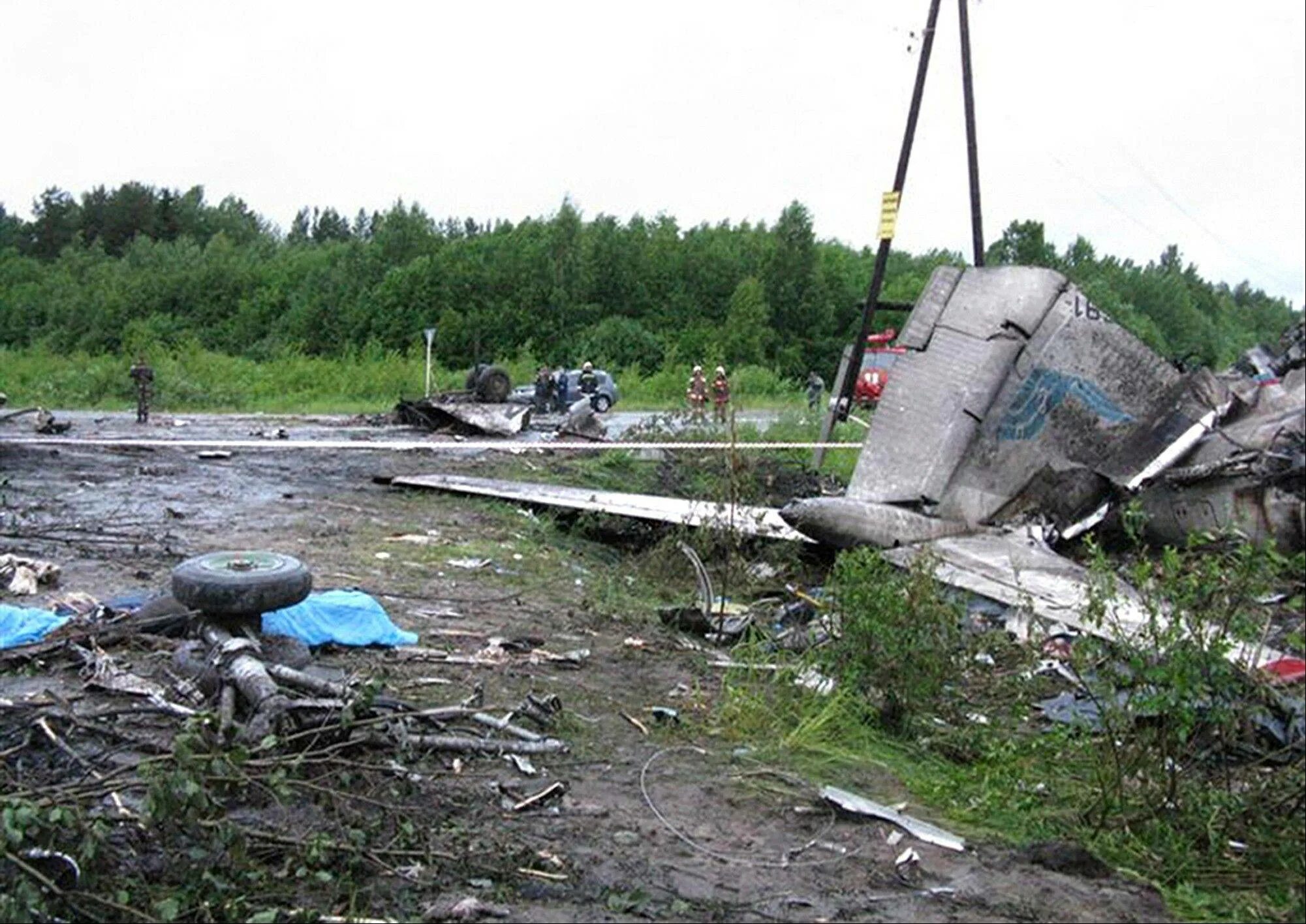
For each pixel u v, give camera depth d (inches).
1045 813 219.9
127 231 4020.7
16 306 2623.0
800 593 370.6
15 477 591.5
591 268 2518.5
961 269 475.8
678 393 1879.9
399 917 160.1
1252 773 222.1
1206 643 215.8
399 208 2785.4
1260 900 190.5
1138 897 185.5
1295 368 444.5
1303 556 213.6
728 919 167.5
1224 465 389.7
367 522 506.3
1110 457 428.5
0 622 281.4
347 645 294.7
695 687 286.0
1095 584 299.3
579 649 319.9
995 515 432.8
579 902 169.2
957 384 448.8
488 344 2313.0
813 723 252.5
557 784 208.8
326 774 197.3
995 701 292.4
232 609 241.1
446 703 255.6
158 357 1884.8
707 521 437.4
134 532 446.3
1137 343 445.4
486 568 422.9
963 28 820.0
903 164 845.2
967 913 174.7
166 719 225.9
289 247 3531.0
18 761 203.8
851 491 458.0
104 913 155.1
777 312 2578.7
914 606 270.5
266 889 165.0
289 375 1829.5
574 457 805.9
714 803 213.3
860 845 198.7
